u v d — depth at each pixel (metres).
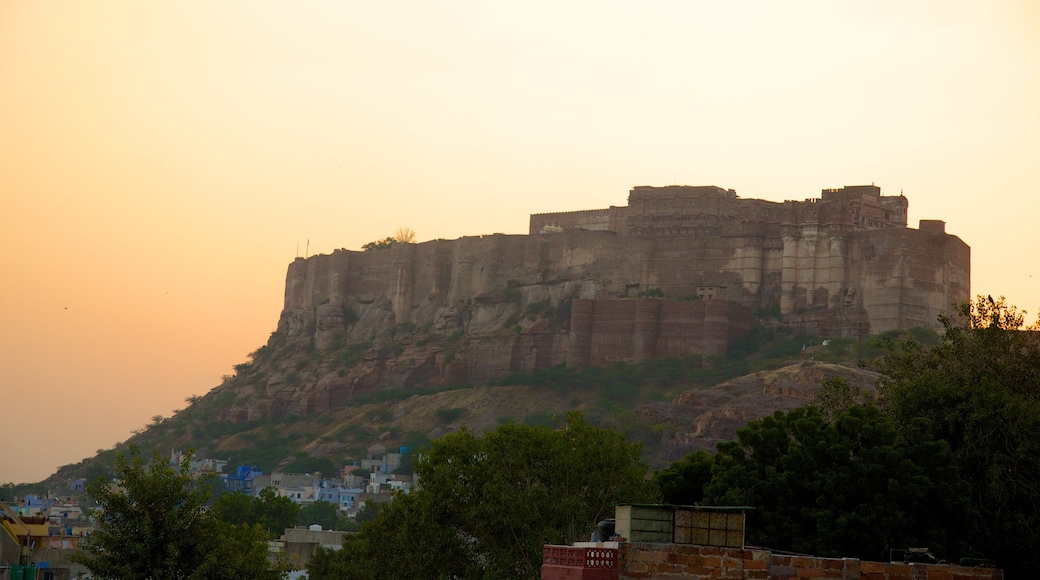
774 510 60.44
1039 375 69.19
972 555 58.22
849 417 62.62
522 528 69.50
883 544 57.88
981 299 74.69
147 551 56.72
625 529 42.28
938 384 66.56
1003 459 62.53
